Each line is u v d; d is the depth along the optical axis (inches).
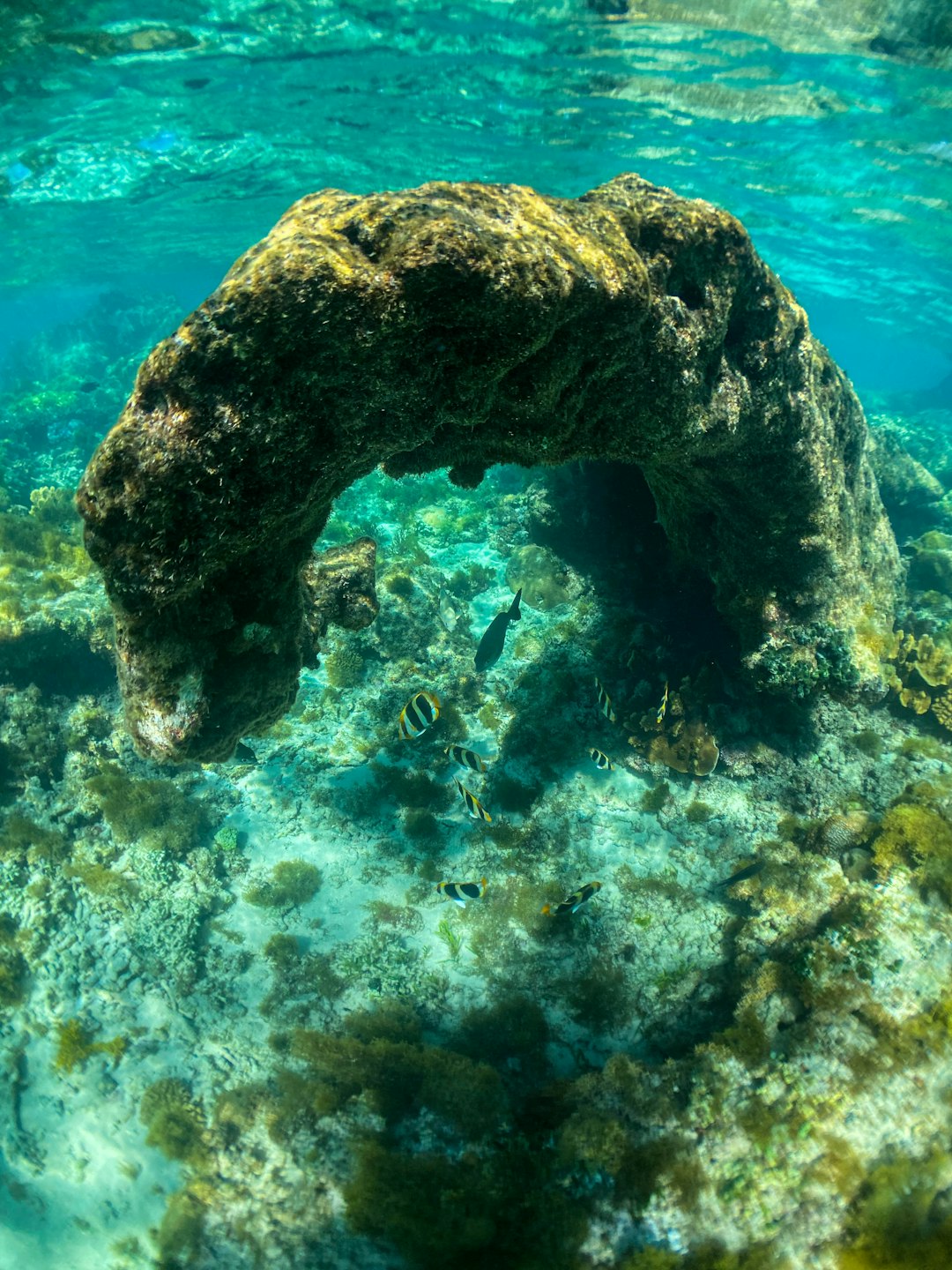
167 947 223.0
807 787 266.1
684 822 260.4
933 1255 133.2
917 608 387.5
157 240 1042.1
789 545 248.7
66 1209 169.6
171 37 418.0
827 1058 163.3
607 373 149.7
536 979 212.5
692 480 241.1
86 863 243.0
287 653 159.2
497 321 112.4
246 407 111.5
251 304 105.0
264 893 241.8
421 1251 144.0
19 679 284.0
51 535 379.2
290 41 428.8
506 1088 177.9
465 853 256.8
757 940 206.4
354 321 107.7
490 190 128.5
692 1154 152.3
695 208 170.6
